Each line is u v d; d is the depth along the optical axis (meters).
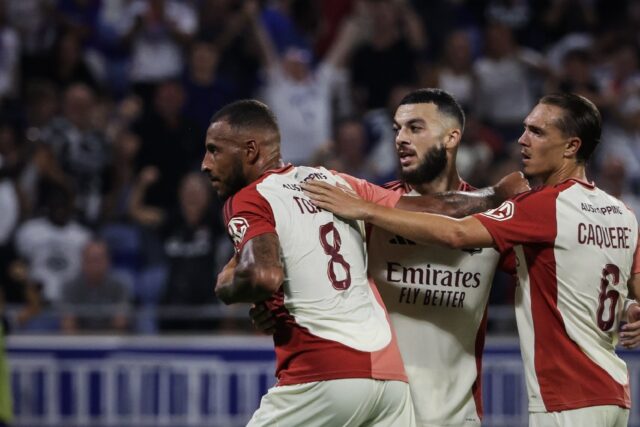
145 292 36.56
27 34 44.81
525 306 16.58
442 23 47.97
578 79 45.47
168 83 40.88
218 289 14.88
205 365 33.16
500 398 33.00
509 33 44.47
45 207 38.16
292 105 41.56
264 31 45.34
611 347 16.75
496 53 44.22
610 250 16.39
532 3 50.78
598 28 51.44
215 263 35.34
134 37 44.38
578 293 16.17
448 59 43.97
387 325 15.82
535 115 16.70
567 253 16.09
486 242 15.92
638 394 32.75
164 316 34.19
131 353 33.06
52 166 38.97
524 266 16.55
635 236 16.98
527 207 16.08
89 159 39.66
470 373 17.31
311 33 47.81
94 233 37.84
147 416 33.00
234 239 15.33
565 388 16.17
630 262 16.88
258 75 44.59
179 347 33.16
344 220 15.99
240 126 15.89
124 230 37.50
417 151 16.86
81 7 46.75
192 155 40.41
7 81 43.59
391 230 15.76
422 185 17.22
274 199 15.44
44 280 36.94
